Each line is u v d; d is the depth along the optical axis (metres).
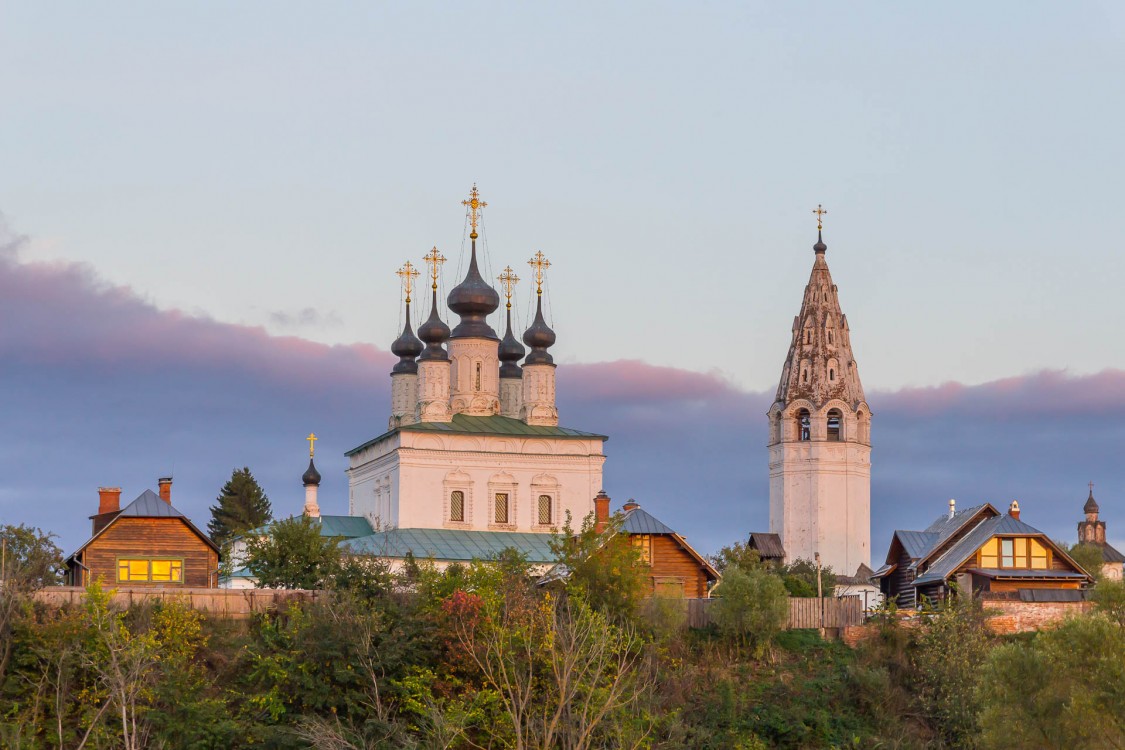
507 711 132.12
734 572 169.38
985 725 124.50
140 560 175.75
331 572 164.38
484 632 141.12
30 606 141.62
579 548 166.38
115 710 132.12
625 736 130.38
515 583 154.50
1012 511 199.00
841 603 173.38
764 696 158.38
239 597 155.75
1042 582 186.38
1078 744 120.00
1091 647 122.06
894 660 165.88
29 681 137.00
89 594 141.00
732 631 166.75
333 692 140.25
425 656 143.62
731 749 147.00
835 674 162.75
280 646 144.25
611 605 160.38
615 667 142.00
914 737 154.12
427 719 135.25
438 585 153.50
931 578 191.00
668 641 162.88
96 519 186.50
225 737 134.50
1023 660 123.50
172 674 137.38
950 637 163.38
